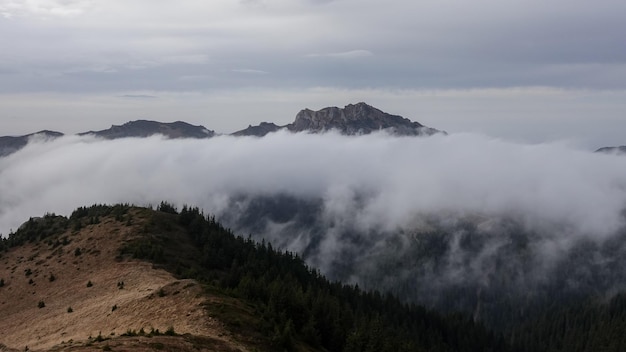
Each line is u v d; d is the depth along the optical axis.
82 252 153.00
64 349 59.28
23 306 121.00
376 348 98.38
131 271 127.19
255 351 70.06
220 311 81.81
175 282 95.44
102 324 86.94
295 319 94.12
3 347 87.94
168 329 69.94
